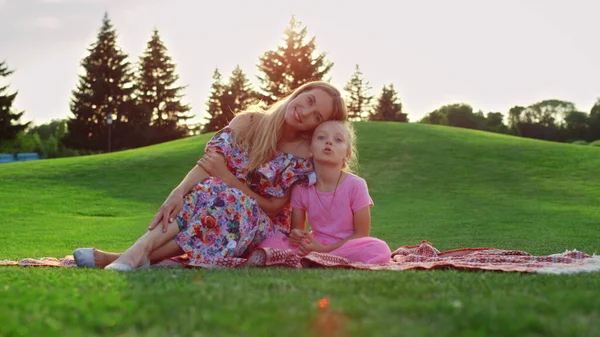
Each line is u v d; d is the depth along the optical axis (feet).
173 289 6.22
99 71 143.33
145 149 76.33
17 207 41.83
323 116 11.07
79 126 141.28
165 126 152.66
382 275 7.65
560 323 4.60
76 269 9.14
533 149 65.77
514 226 27.78
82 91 142.51
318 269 8.93
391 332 4.25
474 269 8.91
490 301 5.55
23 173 57.41
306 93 11.08
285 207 11.45
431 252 12.21
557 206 40.42
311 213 11.06
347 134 11.10
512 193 47.50
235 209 10.29
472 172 55.83
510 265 9.51
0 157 125.59
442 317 4.78
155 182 55.31
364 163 59.72
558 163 59.06
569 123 200.13
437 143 68.08
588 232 24.40
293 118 10.96
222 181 10.59
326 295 5.87
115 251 20.52
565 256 11.07
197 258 9.95
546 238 21.81
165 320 4.71
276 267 9.49
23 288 6.49
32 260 11.03
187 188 10.49
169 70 156.46
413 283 6.75
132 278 7.34
